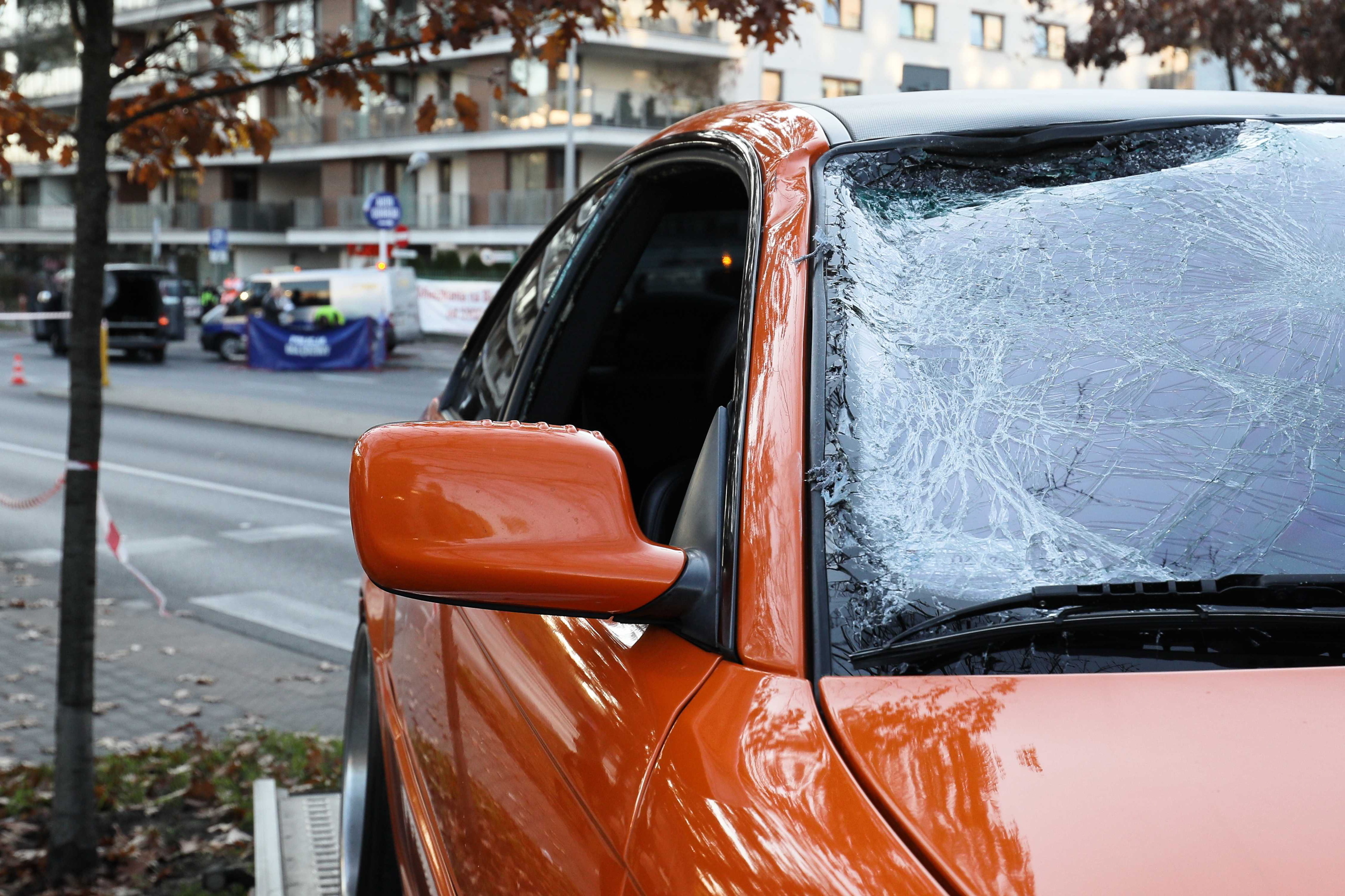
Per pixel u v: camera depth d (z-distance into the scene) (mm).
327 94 4355
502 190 43281
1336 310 1453
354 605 8102
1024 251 1509
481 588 1123
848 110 1766
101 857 4145
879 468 1275
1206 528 1262
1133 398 1371
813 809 968
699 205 2588
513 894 1315
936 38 41156
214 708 5855
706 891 958
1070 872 883
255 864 3445
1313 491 1292
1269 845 898
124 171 56219
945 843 918
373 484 1150
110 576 8867
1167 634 1150
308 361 29125
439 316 36938
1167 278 1484
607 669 1298
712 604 1208
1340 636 1149
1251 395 1371
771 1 4281
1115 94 1855
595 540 1161
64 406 21391
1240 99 1832
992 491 1278
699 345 2746
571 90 31250
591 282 2266
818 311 1396
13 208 58719
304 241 49094
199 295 48406
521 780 1389
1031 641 1140
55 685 6215
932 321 1419
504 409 2279
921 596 1176
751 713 1079
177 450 15938
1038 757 988
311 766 4855
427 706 2025
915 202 1562
